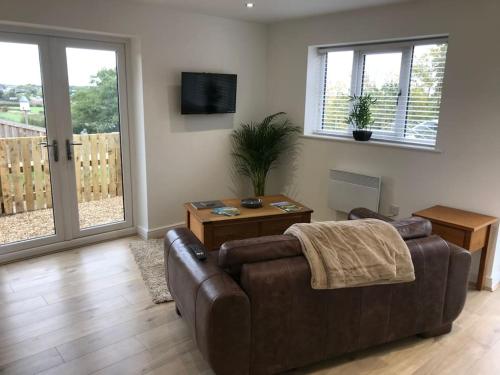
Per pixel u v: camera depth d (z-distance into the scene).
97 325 2.74
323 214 4.57
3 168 3.54
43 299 3.04
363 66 4.21
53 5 3.33
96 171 4.08
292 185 4.86
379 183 3.91
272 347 2.09
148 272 3.48
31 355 2.42
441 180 3.52
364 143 4.03
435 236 2.49
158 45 3.96
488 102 3.16
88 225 4.14
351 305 2.23
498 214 3.21
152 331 2.69
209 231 3.27
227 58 4.52
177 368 2.34
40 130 3.66
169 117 4.19
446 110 3.40
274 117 4.92
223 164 4.77
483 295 3.22
